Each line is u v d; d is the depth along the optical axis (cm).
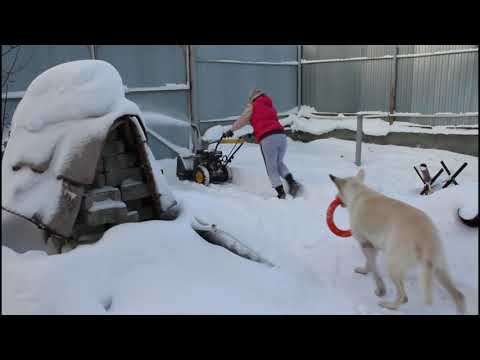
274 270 370
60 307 281
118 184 392
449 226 381
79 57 742
